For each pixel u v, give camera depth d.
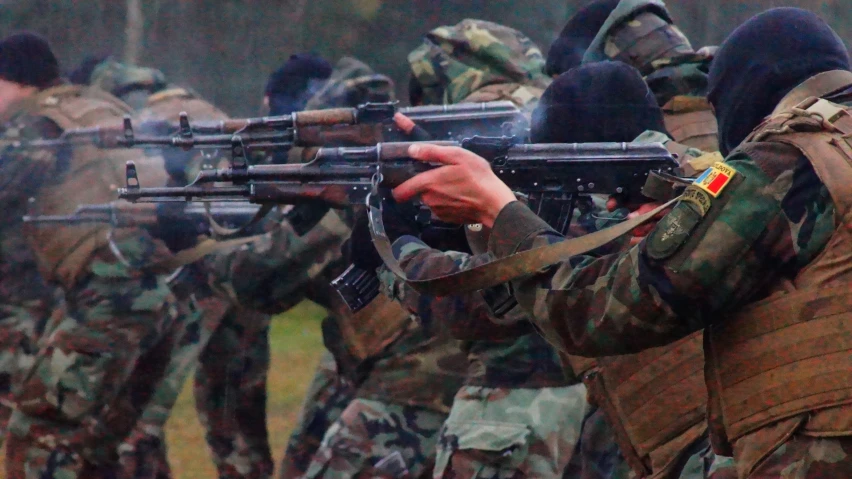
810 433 7.79
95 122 16.30
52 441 16.27
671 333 7.96
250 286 15.25
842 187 7.57
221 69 21.02
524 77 15.69
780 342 7.82
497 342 12.88
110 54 20.33
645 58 14.19
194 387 18.47
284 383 25.45
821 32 8.69
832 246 7.63
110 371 16.16
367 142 13.96
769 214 7.70
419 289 8.34
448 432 13.16
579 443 13.02
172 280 16.48
